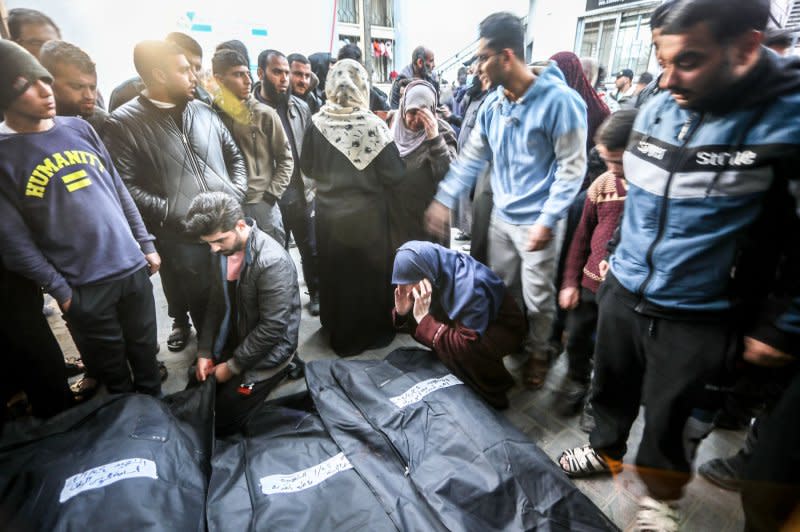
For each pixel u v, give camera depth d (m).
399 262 1.53
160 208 1.44
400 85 2.55
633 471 1.22
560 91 1.26
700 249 0.80
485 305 1.50
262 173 1.81
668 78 0.73
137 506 0.90
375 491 1.10
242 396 1.42
